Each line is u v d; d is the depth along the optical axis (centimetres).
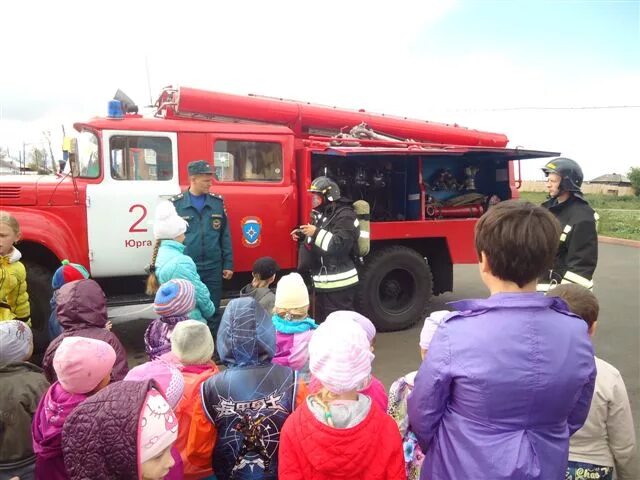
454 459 147
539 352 141
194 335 222
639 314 664
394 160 634
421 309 596
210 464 191
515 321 143
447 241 604
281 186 552
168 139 511
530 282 150
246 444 181
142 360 485
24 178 491
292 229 556
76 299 239
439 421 155
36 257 493
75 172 504
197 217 457
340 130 633
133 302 496
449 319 154
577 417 164
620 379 202
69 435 131
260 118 584
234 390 182
